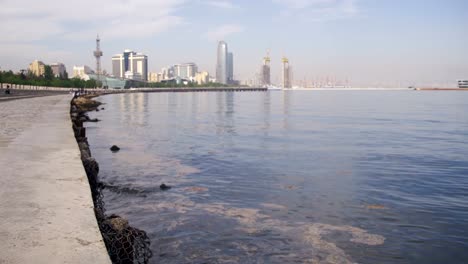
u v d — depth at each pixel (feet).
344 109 265.95
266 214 39.70
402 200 45.83
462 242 33.19
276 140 101.09
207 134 114.93
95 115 190.29
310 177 57.57
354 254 30.45
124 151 81.10
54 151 39.42
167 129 128.88
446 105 329.31
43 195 23.21
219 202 43.75
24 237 16.76
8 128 61.62
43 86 473.26
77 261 14.57
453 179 57.16
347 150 84.38
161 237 33.09
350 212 40.93
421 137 110.01
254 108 274.77
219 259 29.09
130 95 580.30
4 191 23.99
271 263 28.60
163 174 58.39
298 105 327.26
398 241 33.19
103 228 20.59
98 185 44.47
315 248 31.30
